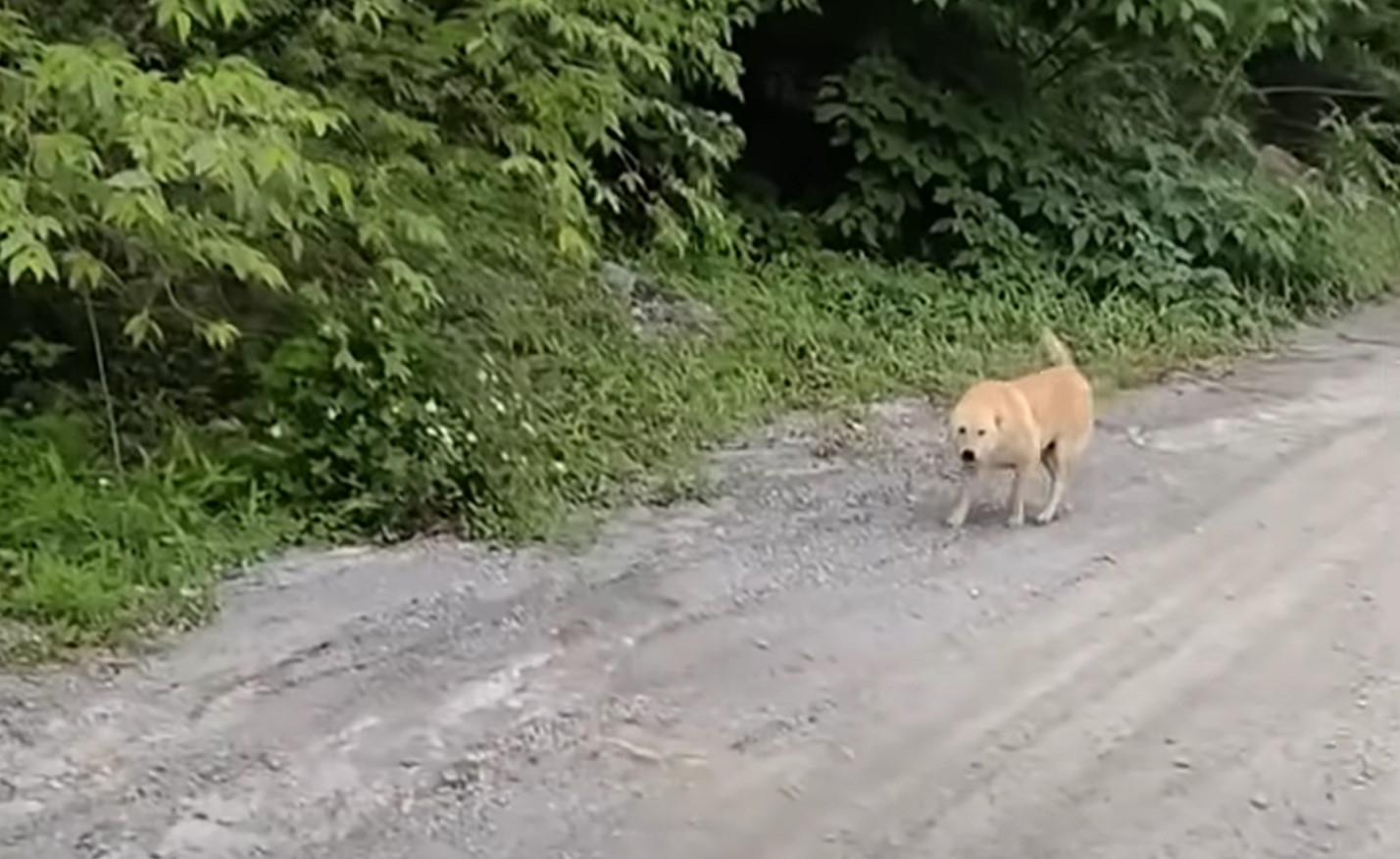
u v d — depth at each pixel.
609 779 3.79
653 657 4.47
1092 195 9.27
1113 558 5.34
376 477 5.40
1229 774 3.85
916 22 9.43
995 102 9.42
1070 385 5.74
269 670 4.29
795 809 3.66
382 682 4.25
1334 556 5.37
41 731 3.91
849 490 6.03
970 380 7.59
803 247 8.93
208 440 5.50
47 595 4.50
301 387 5.54
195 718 4.01
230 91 4.78
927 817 3.63
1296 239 9.70
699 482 6.02
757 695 4.24
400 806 3.63
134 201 4.67
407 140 6.08
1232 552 5.41
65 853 3.39
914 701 4.23
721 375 7.23
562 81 6.12
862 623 4.75
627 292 7.75
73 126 4.77
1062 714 4.16
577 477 5.89
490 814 3.61
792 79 9.62
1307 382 7.91
